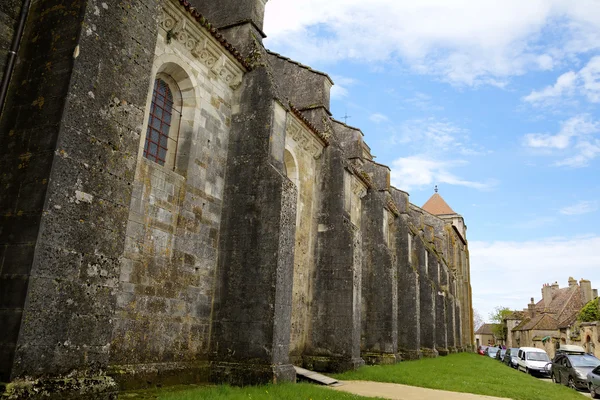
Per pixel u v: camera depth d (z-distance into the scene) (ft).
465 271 214.69
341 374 54.08
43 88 24.04
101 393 22.85
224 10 50.88
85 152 23.94
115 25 26.48
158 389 32.76
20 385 19.83
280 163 45.80
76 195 23.27
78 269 22.95
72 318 22.41
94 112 24.66
